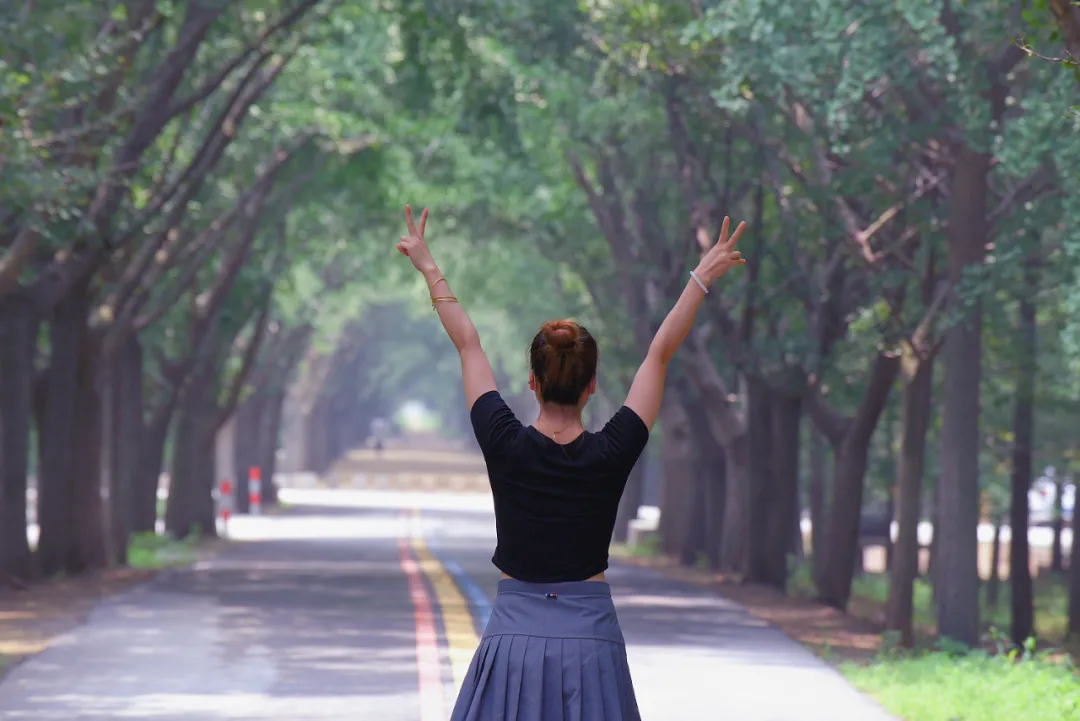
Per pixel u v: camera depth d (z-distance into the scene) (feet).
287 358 445.78
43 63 127.13
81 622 131.85
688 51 144.97
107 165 159.43
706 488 277.23
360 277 406.41
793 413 212.64
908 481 156.87
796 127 155.84
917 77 130.52
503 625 33.04
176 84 169.99
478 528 382.63
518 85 210.79
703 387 231.91
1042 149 115.75
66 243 160.45
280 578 191.93
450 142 249.75
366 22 226.38
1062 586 352.90
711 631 135.85
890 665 114.11
